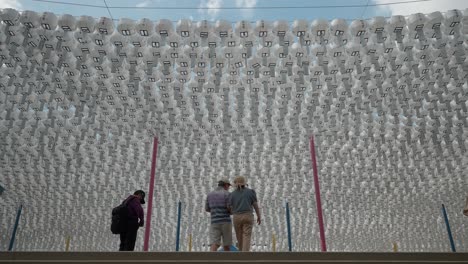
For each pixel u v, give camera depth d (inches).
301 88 339.0
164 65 302.8
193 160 482.6
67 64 305.3
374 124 403.2
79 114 369.1
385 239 770.2
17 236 709.3
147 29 273.1
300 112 376.5
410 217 679.7
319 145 454.6
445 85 331.9
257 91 338.3
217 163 501.4
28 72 323.6
